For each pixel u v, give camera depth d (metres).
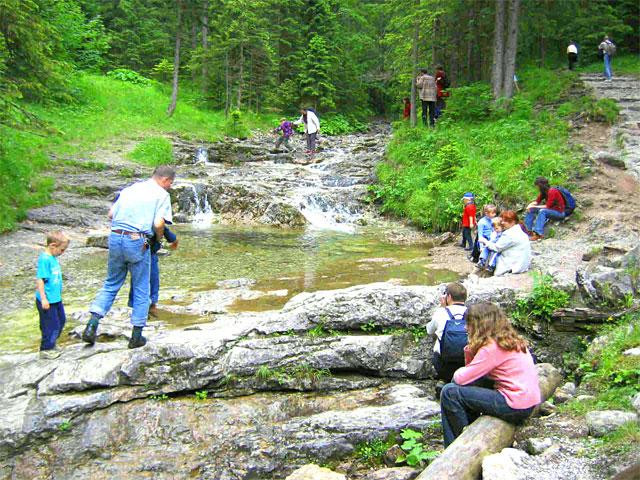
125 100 25.03
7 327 6.97
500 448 4.01
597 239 10.70
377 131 33.84
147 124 23.11
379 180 17.39
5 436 4.79
